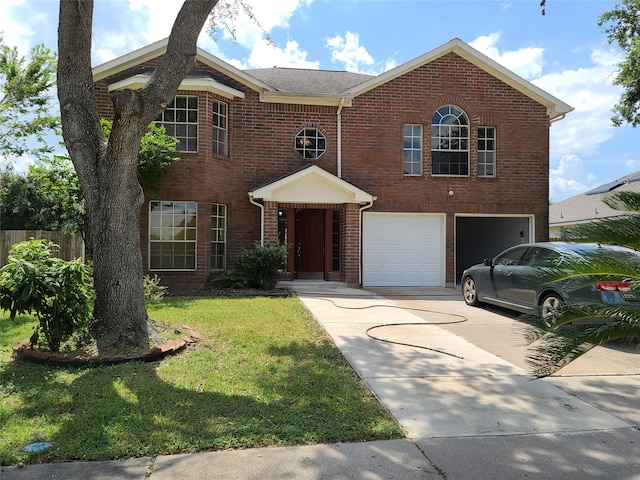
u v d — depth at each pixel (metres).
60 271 5.22
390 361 5.58
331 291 11.78
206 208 12.01
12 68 15.17
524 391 4.68
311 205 12.87
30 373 4.84
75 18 5.89
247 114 12.83
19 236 11.00
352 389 4.54
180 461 3.14
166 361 5.29
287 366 5.20
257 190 12.02
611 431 3.78
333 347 6.14
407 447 3.43
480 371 5.29
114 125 5.69
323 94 12.90
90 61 6.17
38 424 3.63
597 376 5.23
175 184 11.78
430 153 13.56
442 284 13.60
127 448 3.27
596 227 3.82
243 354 5.64
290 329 7.02
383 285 13.45
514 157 13.88
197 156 11.91
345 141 13.22
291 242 13.07
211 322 7.36
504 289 8.63
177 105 12.07
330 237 13.28
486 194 13.76
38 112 15.94
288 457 3.23
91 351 5.42
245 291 11.23
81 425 3.58
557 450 3.44
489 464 3.21
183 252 12.05
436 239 13.71
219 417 3.78
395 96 13.45
